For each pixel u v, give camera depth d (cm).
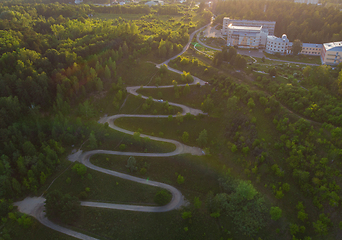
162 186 12788
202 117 16062
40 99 15825
